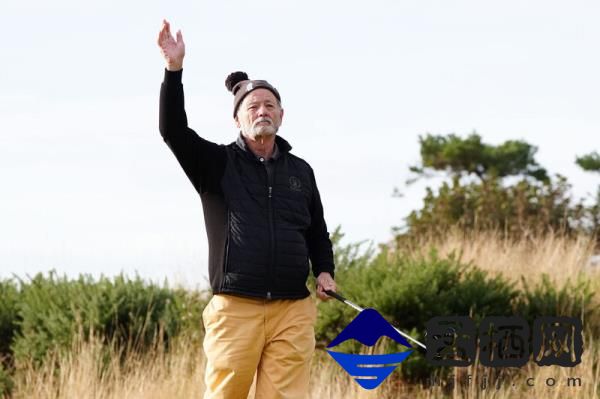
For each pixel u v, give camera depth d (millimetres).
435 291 19938
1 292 24094
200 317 21688
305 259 11109
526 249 28500
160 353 20109
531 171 55656
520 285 23438
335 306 20078
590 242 30547
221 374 10875
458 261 21219
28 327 21703
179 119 10586
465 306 20047
